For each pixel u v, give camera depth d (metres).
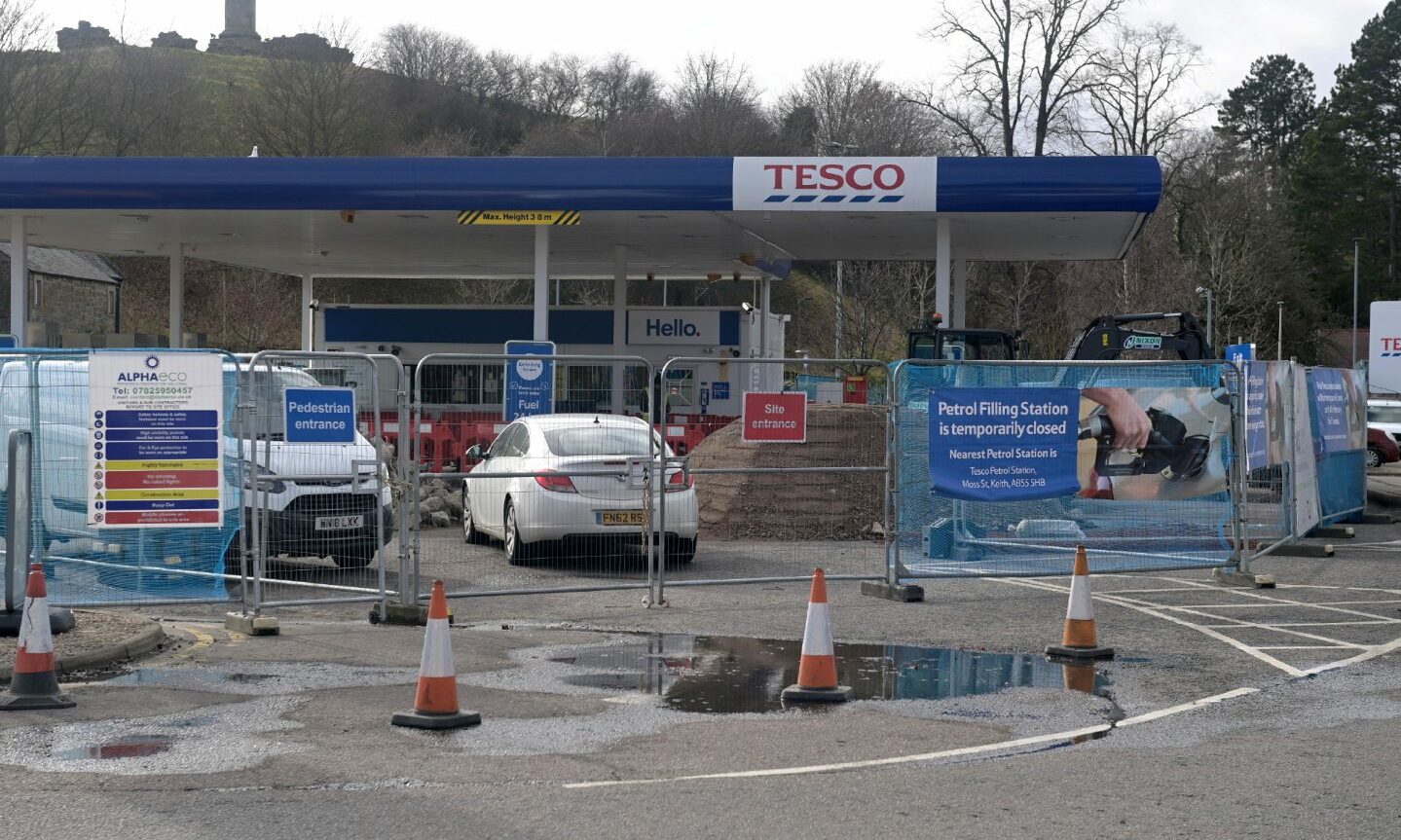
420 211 22.88
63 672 8.93
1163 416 13.27
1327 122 81.88
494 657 9.70
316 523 12.38
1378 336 28.31
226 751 6.90
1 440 10.55
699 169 21.81
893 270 53.50
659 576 12.31
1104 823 5.73
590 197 22.02
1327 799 6.13
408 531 11.77
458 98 87.56
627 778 6.44
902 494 12.72
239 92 78.38
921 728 7.57
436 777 6.44
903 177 21.52
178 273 30.00
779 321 36.38
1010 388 12.83
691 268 35.41
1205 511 13.45
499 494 14.43
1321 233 80.25
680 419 23.78
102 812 5.81
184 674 8.99
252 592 11.67
